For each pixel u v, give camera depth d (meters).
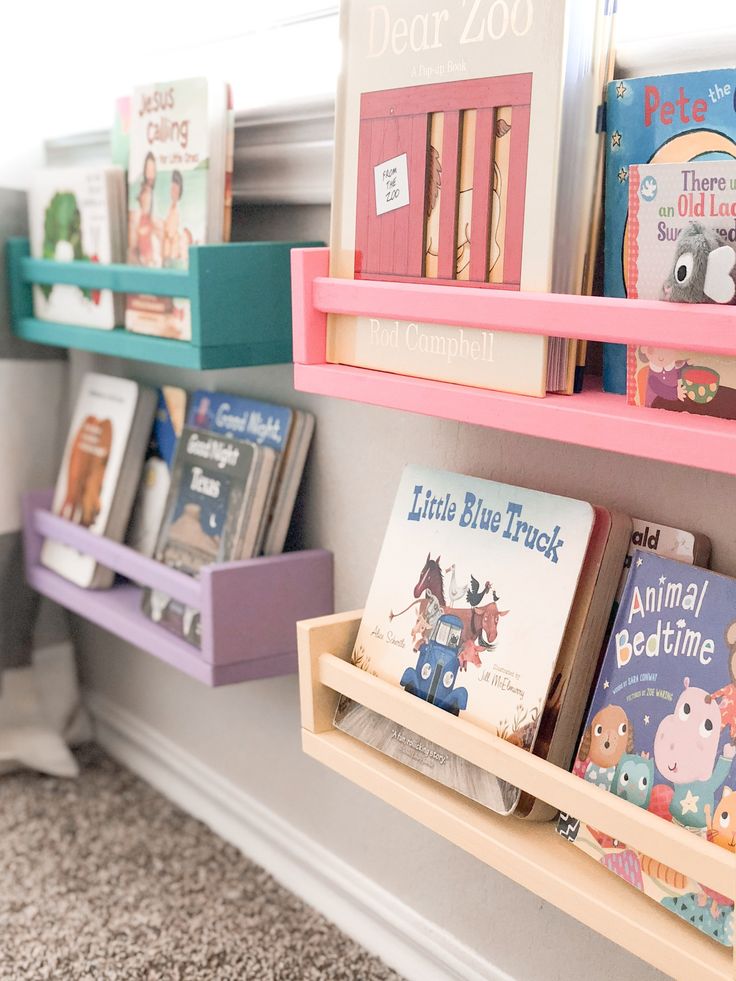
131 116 1.13
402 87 0.78
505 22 0.71
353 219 0.84
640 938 0.65
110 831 1.33
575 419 0.66
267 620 1.09
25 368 1.45
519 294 0.70
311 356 0.87
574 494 0.87
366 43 0.81
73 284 1.24
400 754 0.84
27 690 1.53
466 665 0.82
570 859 0.72
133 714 1.53
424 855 1.07
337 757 0.88
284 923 1.15
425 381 0.77
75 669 1.62
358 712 0.89
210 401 1.22
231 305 1.03
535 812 0.76
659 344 0.62
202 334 1.02
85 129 1.42
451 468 0.98
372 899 1.12
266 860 1.26
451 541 0.87
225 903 1.18
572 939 0.92
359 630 0.92
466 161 0.75
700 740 0.68
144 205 1.12
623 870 0.69
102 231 1.18
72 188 1.23
